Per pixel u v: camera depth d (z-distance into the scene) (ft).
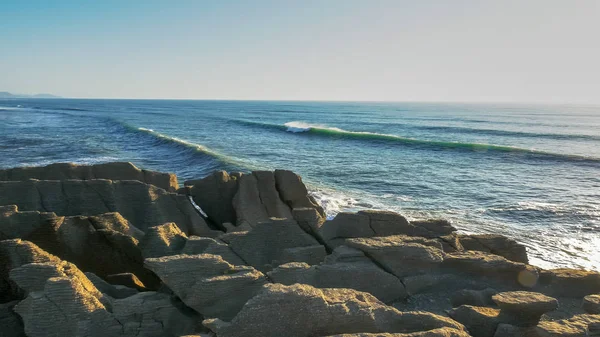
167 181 55.88
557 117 465.06
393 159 143.23
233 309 25.26
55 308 23.43
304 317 21.99
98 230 37.06
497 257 30.73
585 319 22.52
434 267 30.32
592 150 172.24
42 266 25.52
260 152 156.15
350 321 22.36
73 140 180.55
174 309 25.55
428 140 194.59
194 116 451.94
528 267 29.68
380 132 253.24
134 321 24.77
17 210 38.50
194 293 25.08
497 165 132.46
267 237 34.88
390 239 32.48
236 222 49.14
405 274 29.94
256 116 463.01
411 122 358.64
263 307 21.77
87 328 23.48
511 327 23.09
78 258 36.47
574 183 105.40
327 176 111.04
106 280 32.83
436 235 36.37
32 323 23.15
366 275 28.53
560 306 27.94
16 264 29.60
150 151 150.20
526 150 159.74
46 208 43.47
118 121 315.99
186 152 139.54
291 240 35.09
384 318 23.13
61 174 53.06
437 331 20.98
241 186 50.72
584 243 61.11
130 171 55.01
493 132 252.83
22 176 52.08
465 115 502.79
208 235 45.55
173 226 35.91
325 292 24.07
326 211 74.74
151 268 26.00
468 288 29.50
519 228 68.28
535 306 23.11
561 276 29.86
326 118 425.28
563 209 79.87
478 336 24.16
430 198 88.17
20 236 35.55
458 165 131.64
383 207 79.56
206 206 52.95
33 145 158.30
